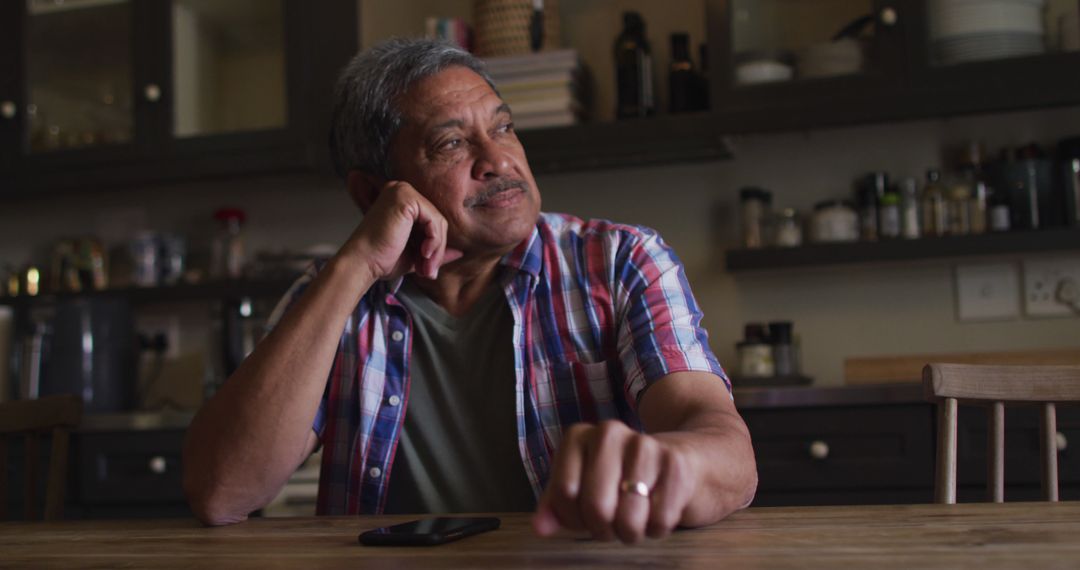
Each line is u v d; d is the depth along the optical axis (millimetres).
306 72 2625
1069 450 1906
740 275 2627
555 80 2461
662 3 2693
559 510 628
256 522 1020
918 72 2223
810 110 2281
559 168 2639
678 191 2689
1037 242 2258
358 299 1145
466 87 1295
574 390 1255
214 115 2686
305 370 1093
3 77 2832
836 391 2027
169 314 3006
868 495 2016
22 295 2939
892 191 2451
